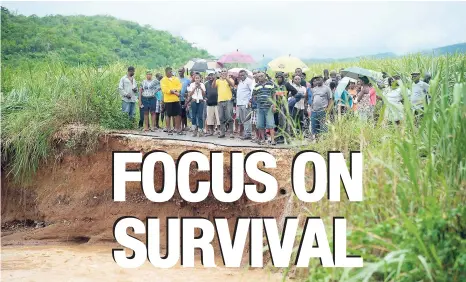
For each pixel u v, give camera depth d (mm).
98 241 15828
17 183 17047
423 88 12609
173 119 16609
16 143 16812
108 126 17000
